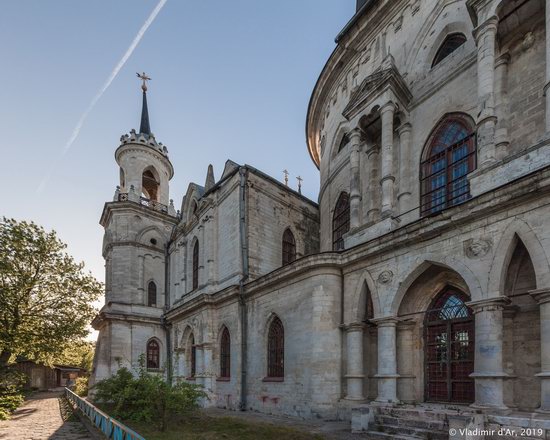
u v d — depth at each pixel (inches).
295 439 474.3
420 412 460.8
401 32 760.3
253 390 823.7
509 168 461.4
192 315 1122.0
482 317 441.4
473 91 595.8
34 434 585.3
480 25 526.0
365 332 637.9
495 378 419.2
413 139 688.4
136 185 1616.6
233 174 1045.8
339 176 919.0
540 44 518.3
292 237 1131.3
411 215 657.0
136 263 1489.9
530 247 410.9
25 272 964.0
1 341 928.9
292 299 730.2
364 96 712.4
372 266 616.1
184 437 514.0
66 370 2417.6
